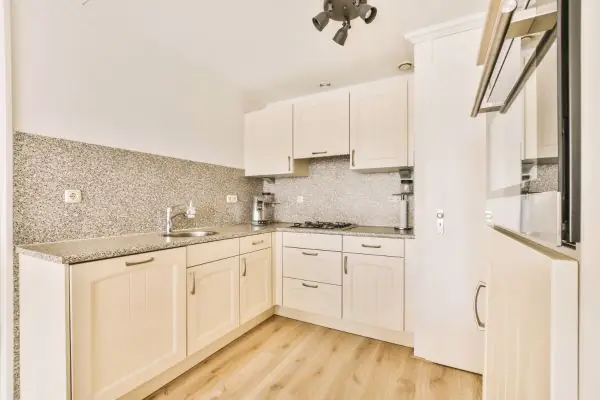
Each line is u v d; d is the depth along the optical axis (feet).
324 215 10.57
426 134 6.57
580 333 1.30
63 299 4.29
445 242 6.41
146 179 7.29
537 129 1.74
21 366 4.99
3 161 4.91
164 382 5.89
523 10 1.62
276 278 9.18
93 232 6.21
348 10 4.66
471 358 6.19
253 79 8.84
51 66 5.53
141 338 5.31
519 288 2.01
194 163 8.64
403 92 8.04
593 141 1.22
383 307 7.52
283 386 5.85
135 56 7.00
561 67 1.32
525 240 2.16
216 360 6.79
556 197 1.40
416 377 6.08
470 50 6.10
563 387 1.35
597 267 1.22
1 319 4.90
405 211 8.45
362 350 7.23
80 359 4.42
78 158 5.96
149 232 7.32
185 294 6.17
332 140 9.16
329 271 8.29
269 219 11.19
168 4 5.59
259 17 5.94
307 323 8.85
